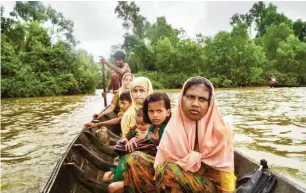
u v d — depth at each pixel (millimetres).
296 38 40625
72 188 2818
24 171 5258
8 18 33156
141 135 2947
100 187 2959
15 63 27453
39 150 6637
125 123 3596
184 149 2088
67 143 7215
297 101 15117
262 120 9469
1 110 15281
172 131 2115
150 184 2465
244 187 2410
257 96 19078
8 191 4414
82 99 21672
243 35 38469
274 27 43219
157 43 38531
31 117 12070
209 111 2070
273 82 28281
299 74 38625
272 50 42344
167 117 2668
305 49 39312
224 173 2072
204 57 36531
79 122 10297
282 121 9211
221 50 36312
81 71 30781
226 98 18156
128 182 2510
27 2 42781
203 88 2010
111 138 4938
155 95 2613
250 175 2518
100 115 5375
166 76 35469
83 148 3625
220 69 35875
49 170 5297
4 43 28500
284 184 2342
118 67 7852
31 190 4453
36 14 42344
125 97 4156
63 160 2992
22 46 31969
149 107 2629
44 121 10820
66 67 29797
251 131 7789
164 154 2152
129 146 2797
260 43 44094
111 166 3674
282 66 38875
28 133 8578
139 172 2459
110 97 22500
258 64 37594
